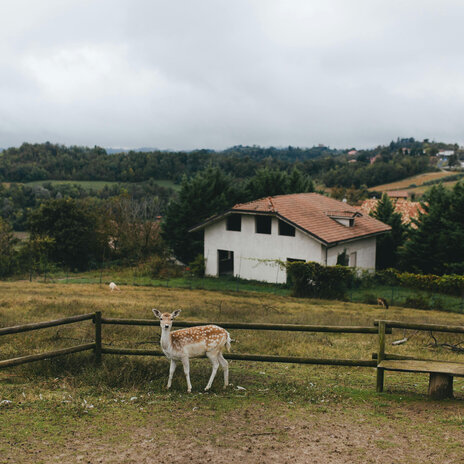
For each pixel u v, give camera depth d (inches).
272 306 909.2
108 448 229.5
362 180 5255.9
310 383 350.9
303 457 221.0
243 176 4109.3
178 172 4736.7
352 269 1220.5
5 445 229.5
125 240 1887.3
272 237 1387.8
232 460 217.9
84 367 363.3
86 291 1086.4
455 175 5374.0
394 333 629.0
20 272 1626.5
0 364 308.2
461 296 1151.0
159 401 299.1
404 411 283.6
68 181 4911.4
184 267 1738.4
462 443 234.4
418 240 1441.9
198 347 320.8
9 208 3403.1
